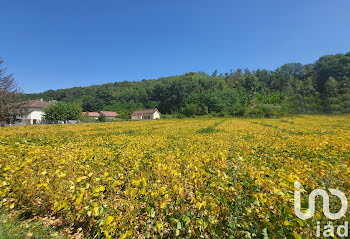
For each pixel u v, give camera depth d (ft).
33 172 12.43
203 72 474.08
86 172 11.73
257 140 28.30
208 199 7.83
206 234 7.98
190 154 16.58
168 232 8.55
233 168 10.93
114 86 456.45
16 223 10.46
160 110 327.88
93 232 8.89
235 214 7.49
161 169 11.00
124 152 16.98
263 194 7.61
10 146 20.67
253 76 373.81
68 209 9.84
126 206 8.51
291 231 6.50
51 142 31.73
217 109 234.58
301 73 390.21
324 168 10.61
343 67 292.81
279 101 255.09
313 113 185.98
